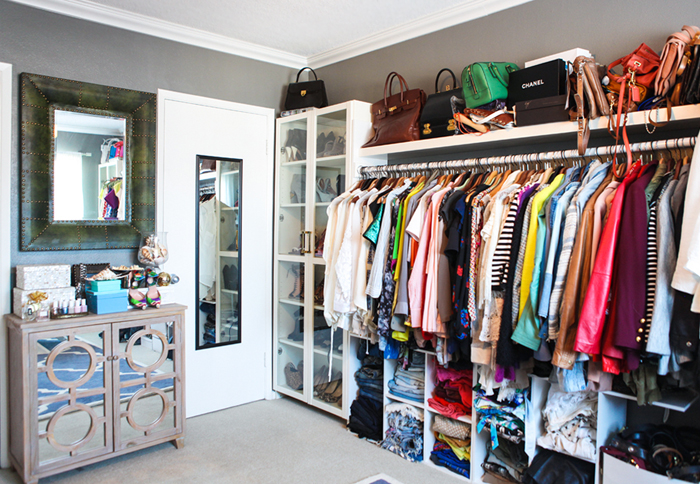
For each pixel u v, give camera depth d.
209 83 3.33
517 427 2.21
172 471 2.52
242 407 3.46
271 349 3.67
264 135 3.58
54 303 2.42
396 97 2.89
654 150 1.92
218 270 3.38
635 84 1.95
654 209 1.74
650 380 1.77
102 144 2.89
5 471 2.55
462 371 2.51
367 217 2.65
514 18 2.61
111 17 2.88
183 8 2.84
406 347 2.66
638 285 1.67
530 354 2.04
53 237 2.72
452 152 2.84
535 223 1.98
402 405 2.77
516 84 2.33
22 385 2.29
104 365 2.49
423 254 2.35
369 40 3.26
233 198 3.44
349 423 3.02
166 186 3.13
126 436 2.57
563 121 2.12
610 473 1.92
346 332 3.04
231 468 2.56
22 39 2.63
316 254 3.27
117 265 2.99
